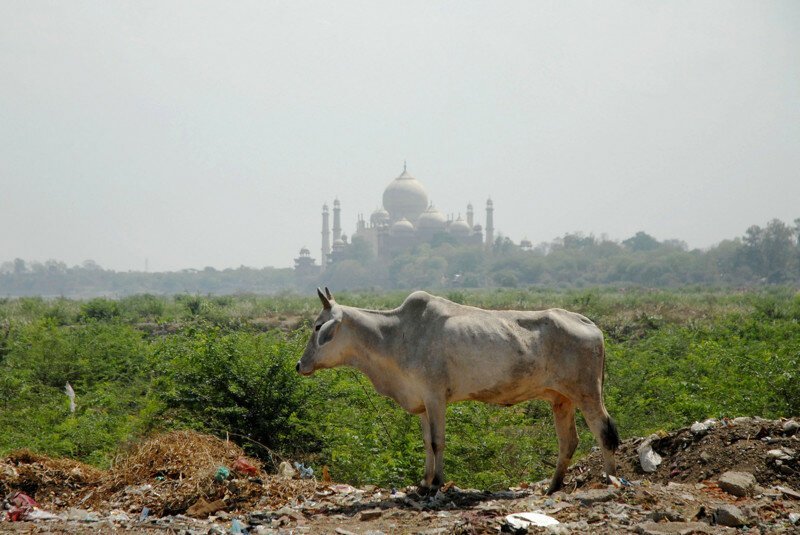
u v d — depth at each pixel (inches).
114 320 2381.9
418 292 568.1
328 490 564.7
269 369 848.3
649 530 443.2
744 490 526.9
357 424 864.9
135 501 537.3
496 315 557.3
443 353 544.4
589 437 877.8
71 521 500.1
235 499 534.6
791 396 882.8
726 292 5625.0
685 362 1232.8
